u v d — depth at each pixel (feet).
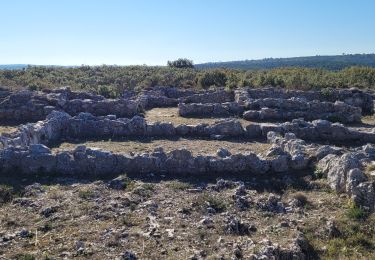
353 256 43.52
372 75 159.02
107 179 61.57
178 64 232.94
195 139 85.51
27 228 46.34
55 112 94.32
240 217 50.31
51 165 63.26
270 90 131.13
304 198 54.70
